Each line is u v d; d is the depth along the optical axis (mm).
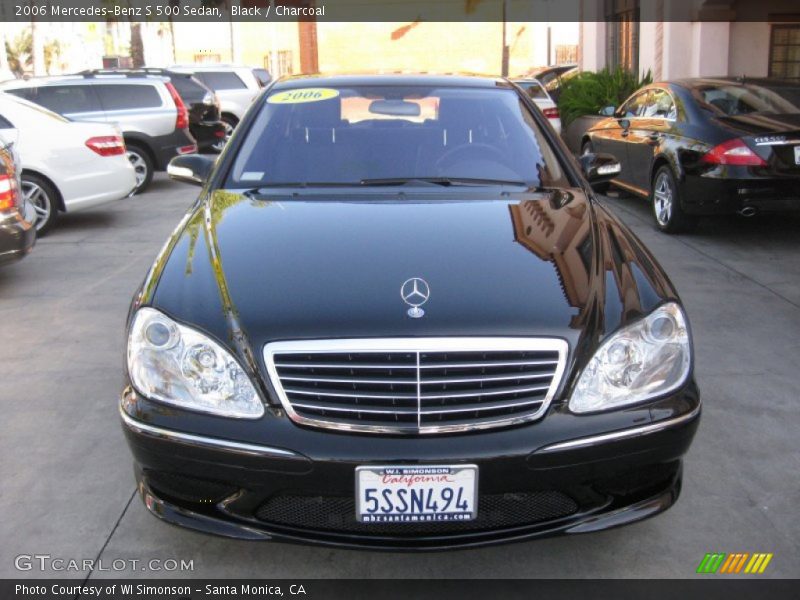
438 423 2449
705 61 12742
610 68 16500
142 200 10648
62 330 5281
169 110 11469
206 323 2572
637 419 2529
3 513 3162
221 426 2475
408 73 4473
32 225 6176
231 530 2559
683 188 7406
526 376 2480
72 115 11203
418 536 2537
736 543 2957
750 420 3904
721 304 5684
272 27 32125
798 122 7098
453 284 2695
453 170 3781
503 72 30094
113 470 3482
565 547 2941
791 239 7625
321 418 2457
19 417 4004
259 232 3115
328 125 4008
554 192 3621
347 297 2629
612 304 2670
